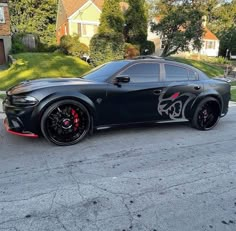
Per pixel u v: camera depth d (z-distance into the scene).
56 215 2.48
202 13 24.50
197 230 2.34
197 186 3.10
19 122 4.01
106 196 2.82
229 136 5.11
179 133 5.20
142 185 3.08
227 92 5.70
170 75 5.06
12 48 22.30
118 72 4.59
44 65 16.27
